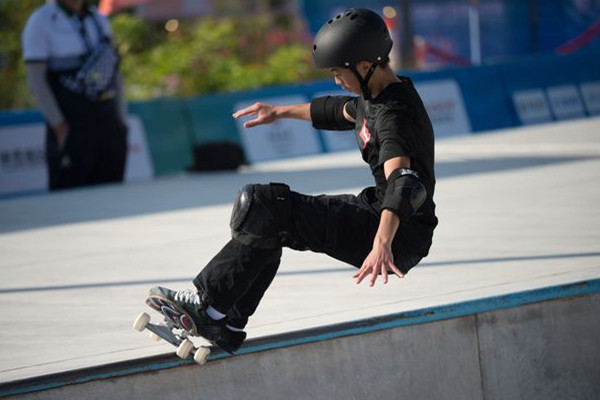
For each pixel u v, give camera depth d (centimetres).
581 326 1042
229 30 4353
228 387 877
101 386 835
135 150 2828
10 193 2581
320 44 856
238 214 837
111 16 4403
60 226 1822
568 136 2908
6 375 839
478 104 3528
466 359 979
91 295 1218
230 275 839
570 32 4691
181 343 850
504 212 1666
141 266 1393
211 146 2619
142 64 4200
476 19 4488
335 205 859
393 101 841
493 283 1095
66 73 2214
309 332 905
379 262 783
